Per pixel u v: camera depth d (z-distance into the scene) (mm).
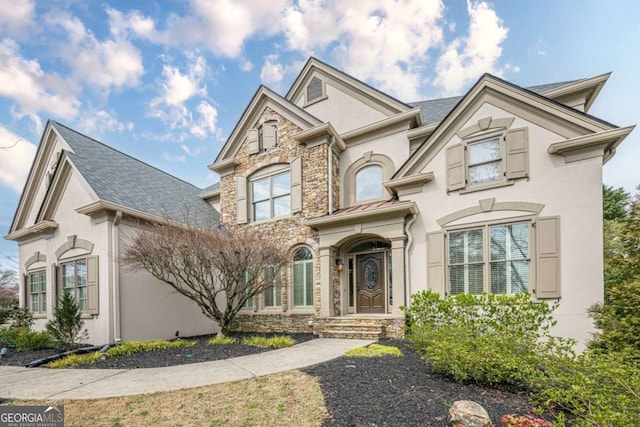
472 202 9812
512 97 9453
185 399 5199
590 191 8312
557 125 8859
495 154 9656
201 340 11625
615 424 3549
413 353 7824
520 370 5156
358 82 14156
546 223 8672
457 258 9930
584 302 8055
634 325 6496
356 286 12570
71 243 12445
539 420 3865
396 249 10688
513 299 7828
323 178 12766
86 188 11680
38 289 14398
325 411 4504
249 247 10984
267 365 7047
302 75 15742
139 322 11523
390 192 11727
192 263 10828
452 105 14359
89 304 11281
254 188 14906
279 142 14164
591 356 5438
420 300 9359
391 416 4301
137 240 10398
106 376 6660
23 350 10352
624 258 7531
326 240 12156
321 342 9836
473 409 3949
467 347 5727
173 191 16188
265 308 13562
